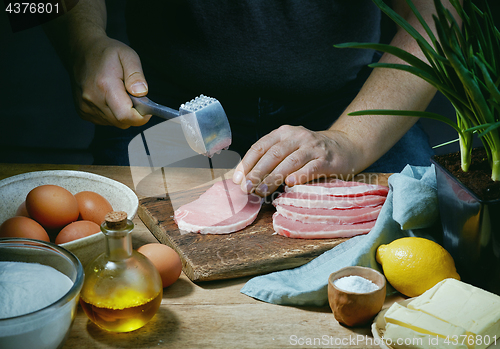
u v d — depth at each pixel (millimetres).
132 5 1537
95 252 761
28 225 764
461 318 656
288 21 1478
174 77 1635
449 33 629
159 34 1529
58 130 2852
